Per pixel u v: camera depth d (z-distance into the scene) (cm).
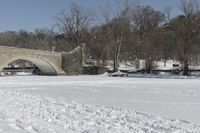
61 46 12200
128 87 4572
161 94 3547
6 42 13700
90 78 7175
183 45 8544
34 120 1650
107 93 3644
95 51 10250
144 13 11275
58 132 1366
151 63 9400
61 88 4350
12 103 2370
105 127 1509
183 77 7775
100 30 10169
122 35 9606
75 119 1719
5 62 7844
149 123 1638
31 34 15312
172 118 1850
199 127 1554
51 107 2184
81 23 10794
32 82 5647
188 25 8544
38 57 8600
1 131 1387
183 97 3212
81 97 3116
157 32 9706
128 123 1630
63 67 9362
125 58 10362
